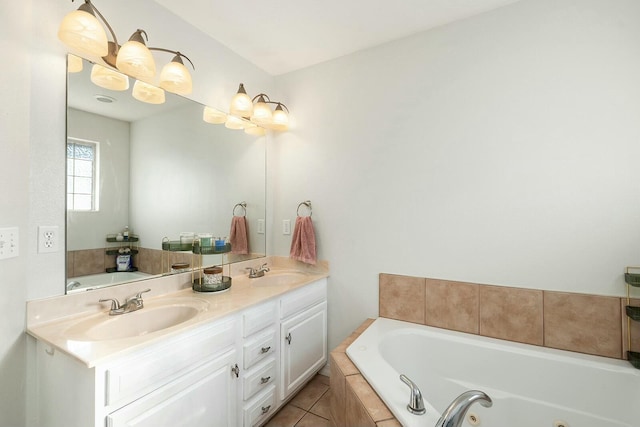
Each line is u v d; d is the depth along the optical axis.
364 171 2.16
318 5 1.71
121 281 1.52
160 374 1.13
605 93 1.50
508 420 1.54
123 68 1.43
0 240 1.10
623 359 1.46
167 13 1.73
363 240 2.16
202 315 1.36
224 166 2.12
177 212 1.81
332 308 2.29
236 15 1.79
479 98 1.79
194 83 1.91
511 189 1.71
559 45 1.60
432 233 1.92
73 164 1.34
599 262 1.51
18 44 1.16
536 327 1.64
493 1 1.68
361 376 1.39
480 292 1.78
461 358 1.71
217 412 1.38
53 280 1.27
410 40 2.00
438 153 1.90
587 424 1.40
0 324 1.11
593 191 1.52
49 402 1.14
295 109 2.47
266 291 1.78
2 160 1.11
